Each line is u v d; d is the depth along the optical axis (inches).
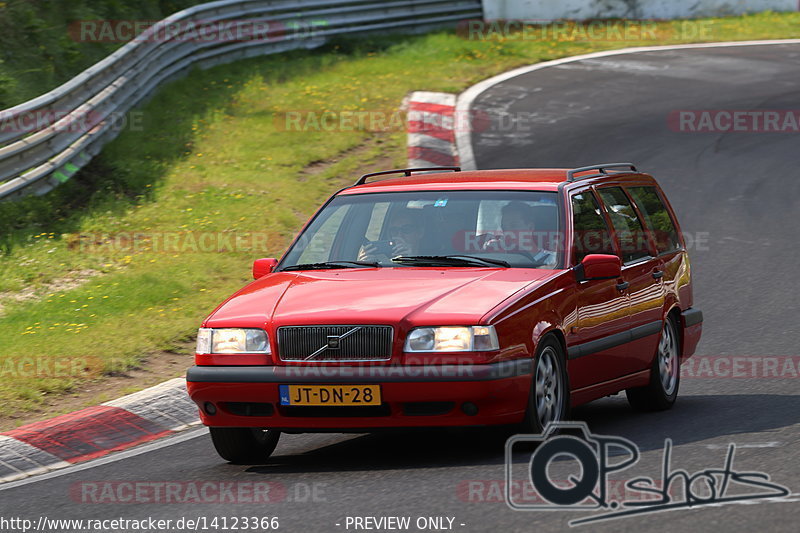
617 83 3344.0
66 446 995.9
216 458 940.0
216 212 1982.0
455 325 818.8
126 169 2213.3
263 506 739.4
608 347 968.3
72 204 2005.4
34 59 2608.3
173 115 2669.8
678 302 1128.8
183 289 1562.5
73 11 2942.9
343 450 945.5
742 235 1982.0
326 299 866.1
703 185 2313.0
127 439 1037.2
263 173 2293.3
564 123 2837.1
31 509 796.0
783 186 2295.8
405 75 3329.2
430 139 2637.8
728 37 4192.9
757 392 1123.9
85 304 1465.3
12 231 1774.1
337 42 3745.1
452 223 971.3
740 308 1556.3
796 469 756.0
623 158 2504.9
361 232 992.9
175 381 1146.7
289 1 3644.2
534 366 851.4
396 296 856.3
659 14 4483.3
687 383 1210.0
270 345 844.0
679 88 3267.7
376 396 815.7
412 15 4025.6
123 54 2491.4
